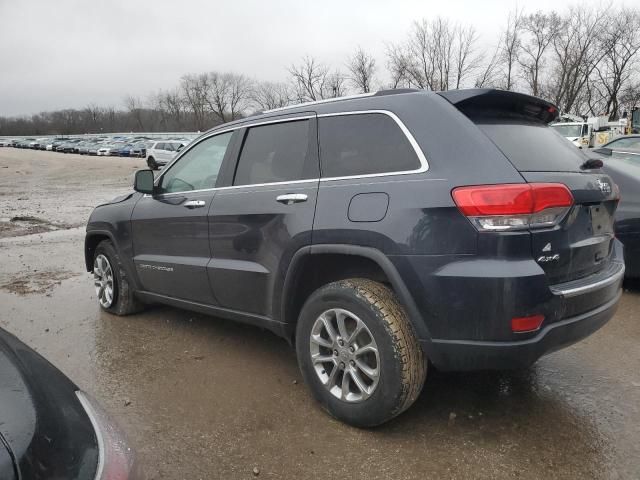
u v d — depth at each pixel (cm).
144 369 378
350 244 281
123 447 166
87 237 516
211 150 397
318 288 315
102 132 12556
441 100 282
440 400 323
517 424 295
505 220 243
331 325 299
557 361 378
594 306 277
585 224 282
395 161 280
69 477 141
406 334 268
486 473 253
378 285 284
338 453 271
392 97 297
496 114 296
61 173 3259
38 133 12562
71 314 507
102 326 471
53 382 181
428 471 255
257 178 350
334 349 296
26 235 1007
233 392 340
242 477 254
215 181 382
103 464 152
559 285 262
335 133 312
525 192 243
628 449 270
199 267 379
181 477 254
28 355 193
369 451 272
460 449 272
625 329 436
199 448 278
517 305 241
